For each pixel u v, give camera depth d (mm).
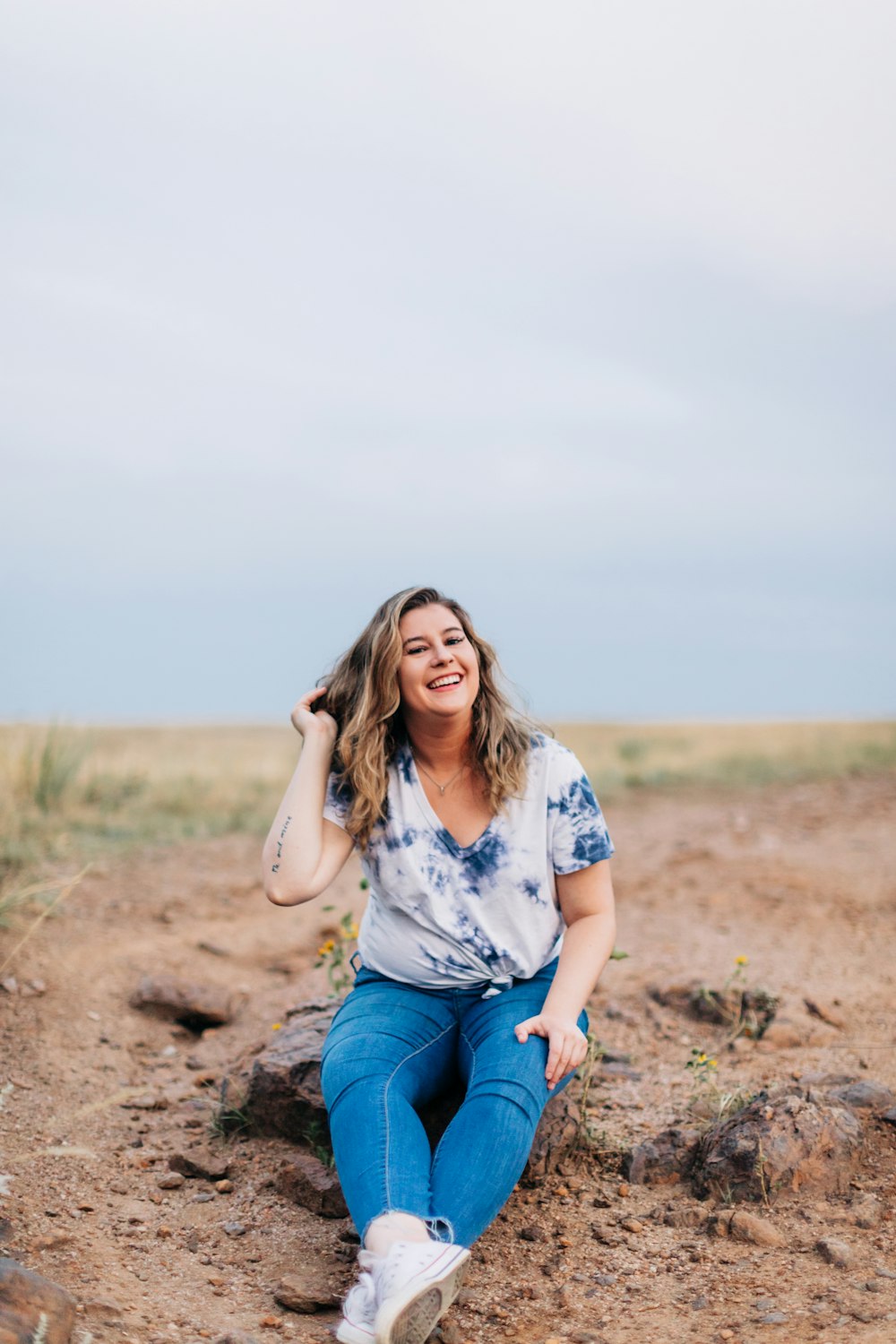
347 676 3064
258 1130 3480
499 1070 2629
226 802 10109
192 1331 2402
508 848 2896
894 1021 4422
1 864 6504
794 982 4910
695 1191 3107
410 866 2883
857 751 14016
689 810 10469
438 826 2906
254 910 6336
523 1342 2424
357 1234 2918
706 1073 3742
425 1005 2912
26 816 7988
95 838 7863
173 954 5375
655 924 6047
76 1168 3260
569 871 2953
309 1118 3367
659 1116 3615
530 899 2904
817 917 6043
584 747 17062
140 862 7344
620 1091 3840
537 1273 2734
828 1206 2943
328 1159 3234
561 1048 2674
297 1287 2607
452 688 2865
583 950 2893
